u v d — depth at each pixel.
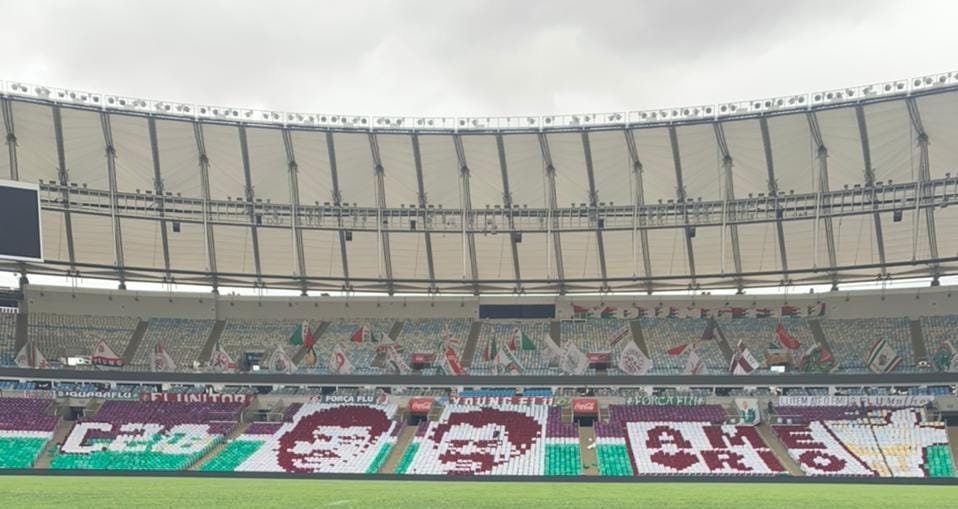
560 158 82.31
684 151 80.19
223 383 78.12
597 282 87.94
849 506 43.41
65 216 83.25
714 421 74.25
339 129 80.69
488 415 77.12
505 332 88.12
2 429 72.62
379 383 78.12
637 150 80.94
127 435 73.56
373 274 88.50
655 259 85.56
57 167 80.75
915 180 75.88
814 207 79.38
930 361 75.56
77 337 84.38
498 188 84.31
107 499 44.69
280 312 91.12
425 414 78.25
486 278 88.50
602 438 72.31
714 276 84.56
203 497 46.09
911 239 78.56
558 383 77.00
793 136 77.38
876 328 81.69
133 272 86.81
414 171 84.06
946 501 46.19
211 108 79.50
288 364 80.88
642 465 67.12
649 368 78.38
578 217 84.44
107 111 77.38
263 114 80.31
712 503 44.47
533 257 87.19
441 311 91.12
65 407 77.19
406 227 85.94
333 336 88.25
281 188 84.56
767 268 83.56
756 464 66.50
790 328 84.12
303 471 67.19
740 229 83.00
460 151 82.62
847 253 80.94
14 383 77.94
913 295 82.50
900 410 71.69
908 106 73.31
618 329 87.38
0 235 73.31
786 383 73.81
